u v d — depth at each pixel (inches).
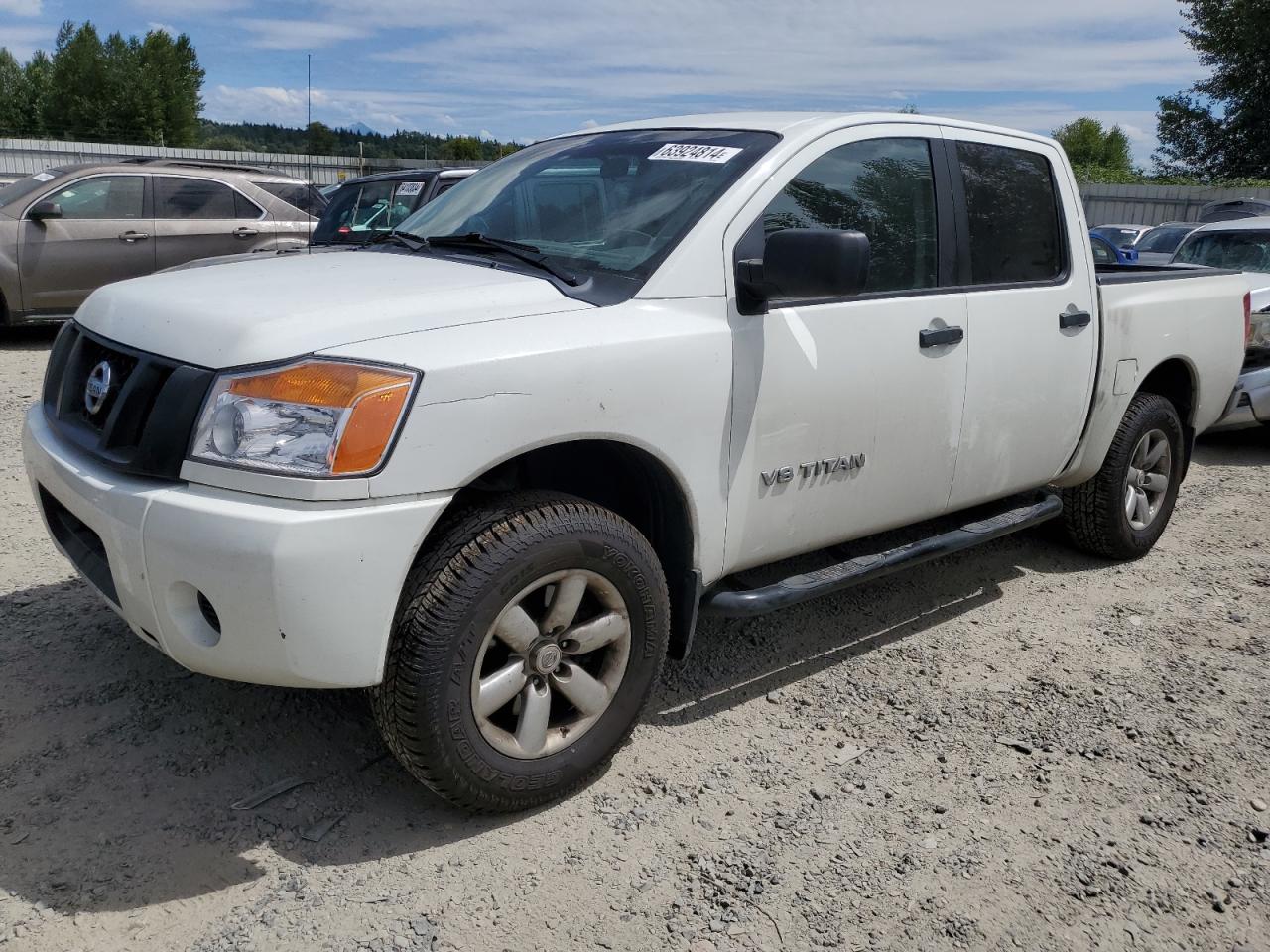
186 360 94.6
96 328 110.0
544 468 121.6
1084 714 132.6
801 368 120.3
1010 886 99.0
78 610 147.2
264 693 126.7
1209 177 1357.0
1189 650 153.3
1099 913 95.9
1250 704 136.7
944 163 143.5
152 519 91.3
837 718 129.9
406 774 112.7
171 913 90.1
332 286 106.6
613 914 93.0
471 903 93.4
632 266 113.8
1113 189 1007.0
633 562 107.0
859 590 172.1
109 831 100.1
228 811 104.2
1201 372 191.6
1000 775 117.8
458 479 93.6
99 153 1103.0
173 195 404.5
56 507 115.8
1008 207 152.2
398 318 98.0
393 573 91.1
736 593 121.8
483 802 102.2
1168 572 186.4
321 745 117.0
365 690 129.0
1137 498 187.5
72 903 90.4
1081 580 180.7
